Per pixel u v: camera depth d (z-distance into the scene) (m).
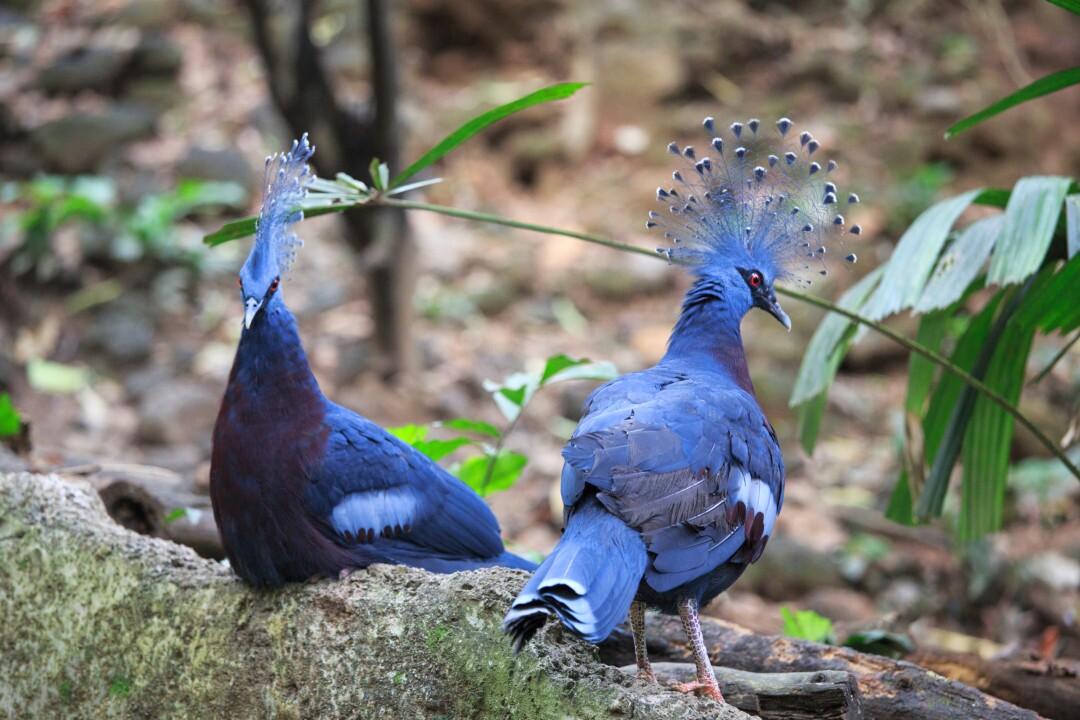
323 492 5.35
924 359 7.11
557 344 16.11
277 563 5.33
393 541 5.63
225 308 16.48
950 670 7.00
